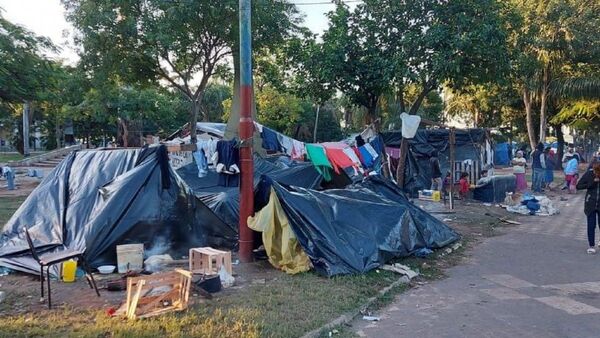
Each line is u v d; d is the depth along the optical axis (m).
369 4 13.31
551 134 48.50
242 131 8.84
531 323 6.15
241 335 5.33
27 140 43.06
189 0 13.82
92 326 5.50
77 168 9.74
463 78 13.64
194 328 5.50
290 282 7.51
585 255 10.02
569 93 31.23
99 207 8.59
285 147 9.81
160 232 8.75
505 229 13.30
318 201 8.84
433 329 5.95
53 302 6.45
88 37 14.41
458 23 12.40
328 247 8.16
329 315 6.11
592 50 29.84
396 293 7.45
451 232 11.03
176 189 9.23
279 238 8.55
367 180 10.98
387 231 9.20
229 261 7.75
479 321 6.23
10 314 6.00
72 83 16.38
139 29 14.48
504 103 37.72
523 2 28.88
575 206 17.80
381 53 13.41
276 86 16.48
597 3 30.09
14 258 8.26
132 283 5.91
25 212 9.24
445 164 20.80
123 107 35.31
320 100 14.70
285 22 15.17
